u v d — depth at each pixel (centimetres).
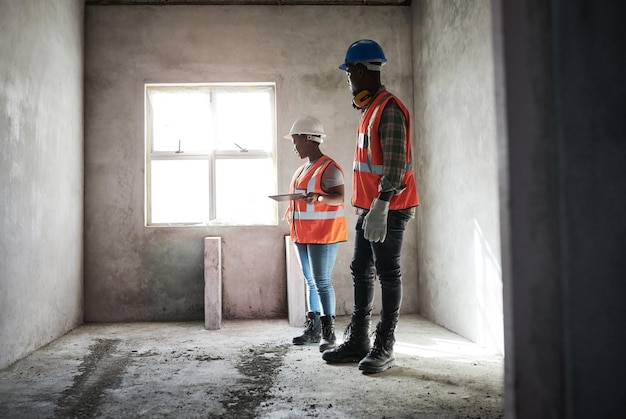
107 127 517
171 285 516
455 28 418
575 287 115
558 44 116
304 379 287
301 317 468
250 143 541
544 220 117
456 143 418
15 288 344
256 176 540
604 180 116
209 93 538
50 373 310
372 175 302
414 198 305
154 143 534
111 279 512
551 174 117
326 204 359
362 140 306
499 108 121
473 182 385
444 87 445
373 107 302
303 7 537
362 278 322
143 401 253
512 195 118
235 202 538
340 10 538
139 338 422
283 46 533
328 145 532
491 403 242
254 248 521
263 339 410
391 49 540
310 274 384
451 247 431
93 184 514
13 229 343
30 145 374
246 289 519
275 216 527
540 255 117
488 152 359
